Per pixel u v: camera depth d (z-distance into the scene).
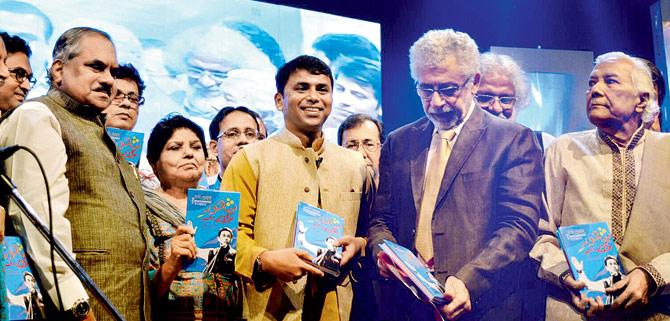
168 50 3.44
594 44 4.18
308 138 3.00
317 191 2.91
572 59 3.80
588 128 3.76
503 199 3.15
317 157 2.98
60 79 2.36
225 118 3.31
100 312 2.19
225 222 2.56
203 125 3.46
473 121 3.27
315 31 3.77
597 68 3.31
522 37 4.19
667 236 3.11
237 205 2.59
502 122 3.27
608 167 3.17
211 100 3.49
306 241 2.71
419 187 3.19
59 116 2.27
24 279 1.96
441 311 2.94
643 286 2.96
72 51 2.36
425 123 3.30
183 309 2.56
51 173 2.08
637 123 3.24
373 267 3.00
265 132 3.39
